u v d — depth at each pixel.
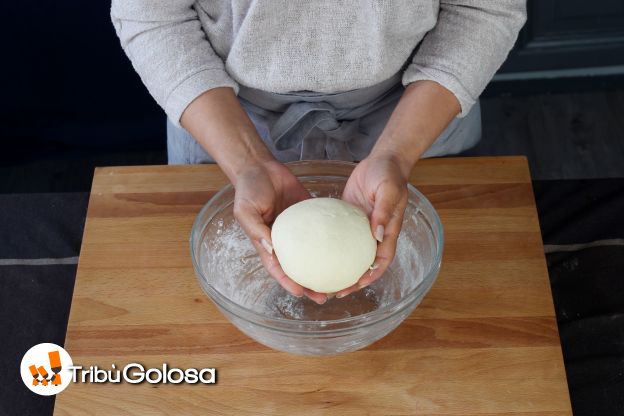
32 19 1.87
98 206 1.17
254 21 1.02
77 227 1.23
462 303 1.02
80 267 1.09
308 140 1.27
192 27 1.11
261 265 1.07
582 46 2.36
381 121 1.25
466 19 1.08
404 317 0.90
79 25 1.89
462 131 1.35
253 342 0.99
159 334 1.01
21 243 1.21
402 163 1.03
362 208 1.02
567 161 2.24
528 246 1.09
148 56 1.09
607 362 1.06
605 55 2.38
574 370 1.05
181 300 1.04
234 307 0.87
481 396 0.93
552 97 2.45
